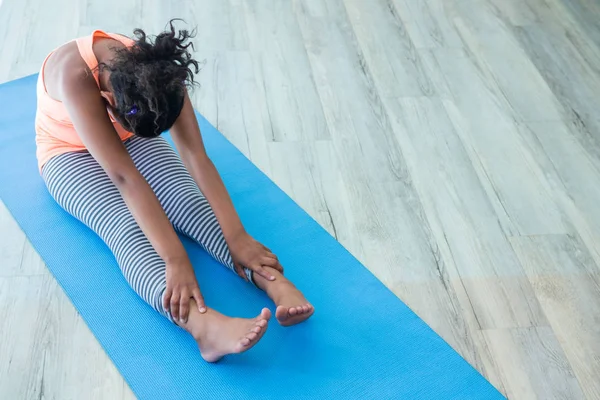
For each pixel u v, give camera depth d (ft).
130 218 5.62
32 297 5.58
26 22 8.54
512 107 8.02
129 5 9.04
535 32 9.34
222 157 6.96
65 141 5.95
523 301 5.85
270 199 6.55
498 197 6.84
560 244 6.40
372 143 7.36
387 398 4.97
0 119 7.15
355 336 5.40
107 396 4.94
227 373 5.08
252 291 5.68
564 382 5.26
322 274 5.88
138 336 5.32
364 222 6.46
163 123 4.74
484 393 5.07
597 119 7.95
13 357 5.15
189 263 5.32
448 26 9.32
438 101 8.01
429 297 5.82
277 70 8.25
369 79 8.27
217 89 7.86
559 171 7.21
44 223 6.17
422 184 6.91
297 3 9.45
